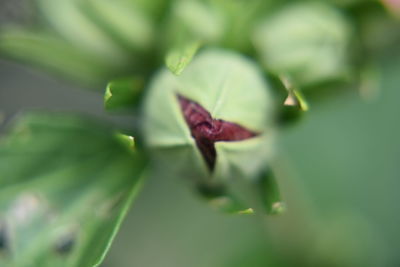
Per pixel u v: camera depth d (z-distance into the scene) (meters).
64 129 0.15
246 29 0.15
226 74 0.14
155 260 0.18
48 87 0.18
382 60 0.16
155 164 0.15
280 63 0.15
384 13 0.15
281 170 0.17
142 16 0.15
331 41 0.15
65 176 0.15
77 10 0.15
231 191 0.14
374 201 0.19
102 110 0.18
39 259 0.14
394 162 0.19
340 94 0.15
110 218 0.14
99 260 0.13
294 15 0.15
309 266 0.17
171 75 0.14
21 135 0.15
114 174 0.15
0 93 0.17
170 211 0.18
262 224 0.17
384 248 0.19
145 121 0.14
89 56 0.15
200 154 0.13
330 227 0.17
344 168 0.19
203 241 0.18
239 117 0.14
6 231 0.14
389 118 0.19
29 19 0.16
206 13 0.15
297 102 0.14
